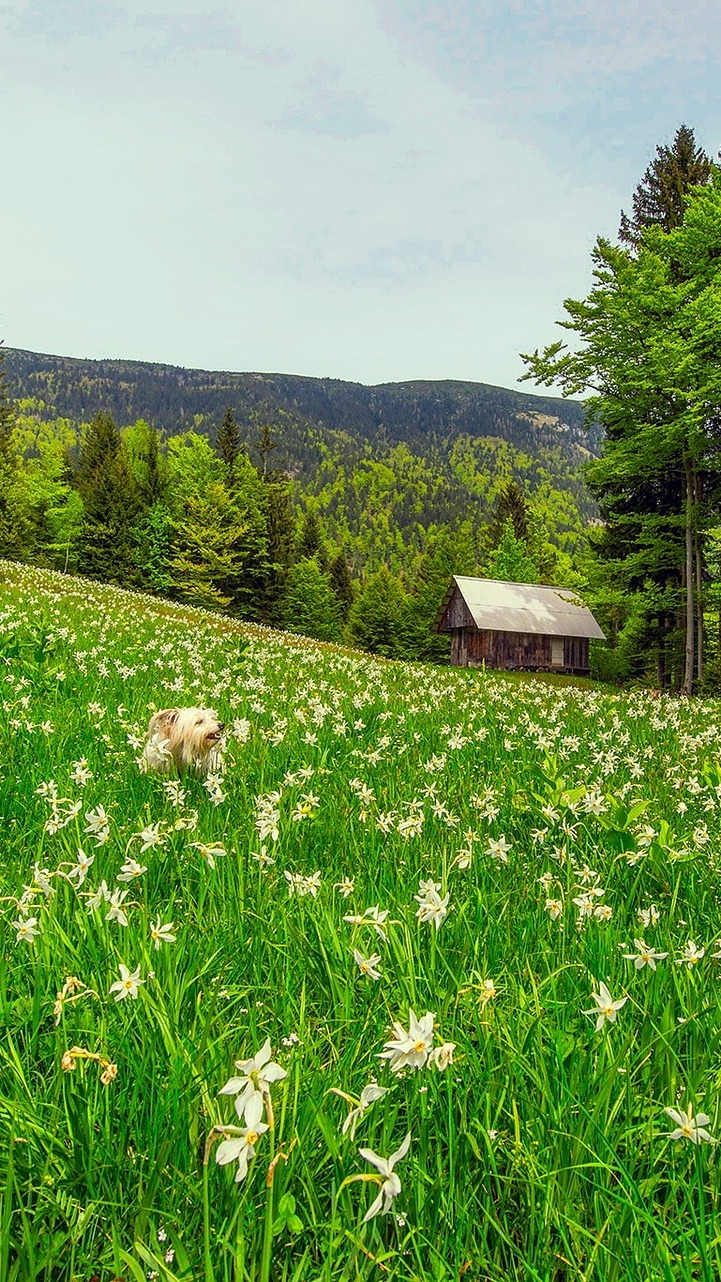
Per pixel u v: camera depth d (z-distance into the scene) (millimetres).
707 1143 2086
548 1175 1969
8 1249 1616
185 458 97625
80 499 97125
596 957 3285
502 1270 1803
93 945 3074
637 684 52062
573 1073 2402
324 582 104062
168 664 14266
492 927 3600
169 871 4188
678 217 47969
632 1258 1768
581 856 4852
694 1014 2684
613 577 42938
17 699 8562
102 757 6766
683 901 4223
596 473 40844
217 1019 2670
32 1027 2607
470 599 63219
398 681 16875
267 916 3625
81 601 29781
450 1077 2227
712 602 39375
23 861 4180
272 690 12516
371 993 2947
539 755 8430
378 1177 1408
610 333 35219
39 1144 2037
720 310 30484
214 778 5707
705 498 38531
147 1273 1675
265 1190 1877
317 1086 2232
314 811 5332
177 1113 2094
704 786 6695
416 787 6559
